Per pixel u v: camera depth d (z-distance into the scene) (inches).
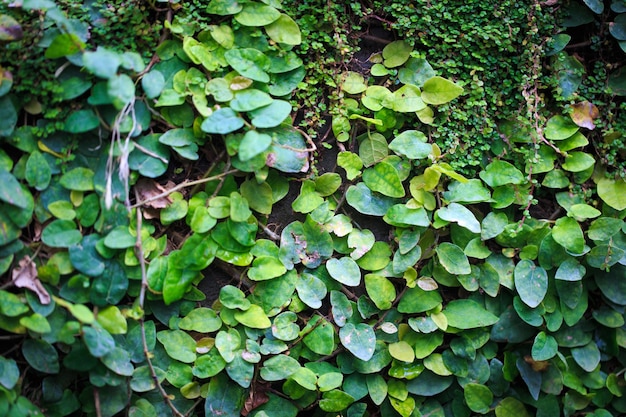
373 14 60.5
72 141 52.3
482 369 61.0
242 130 55.3
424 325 58.8
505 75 61.1
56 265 50.9
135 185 54.0
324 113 59.5
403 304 59.3
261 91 55.2
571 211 60.0
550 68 62.2
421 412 60.7
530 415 62.7
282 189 58.1
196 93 53.9
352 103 59.2
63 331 49.1
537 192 63.0
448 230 60.9
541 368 61.4
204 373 54.7
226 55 54.6
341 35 58.2
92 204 52.2
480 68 59.4
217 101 54.0
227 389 56.1
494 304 61.6
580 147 63.4
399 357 58.5
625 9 61.7
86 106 52.4
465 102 60.3
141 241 52.3
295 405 58.1
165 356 55.2
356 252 58.4
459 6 60.3
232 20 55.7
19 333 51.1
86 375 53.4
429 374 60.6
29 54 50.6
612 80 63.2
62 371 52.5
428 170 58.2
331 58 58.4
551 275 61.8
